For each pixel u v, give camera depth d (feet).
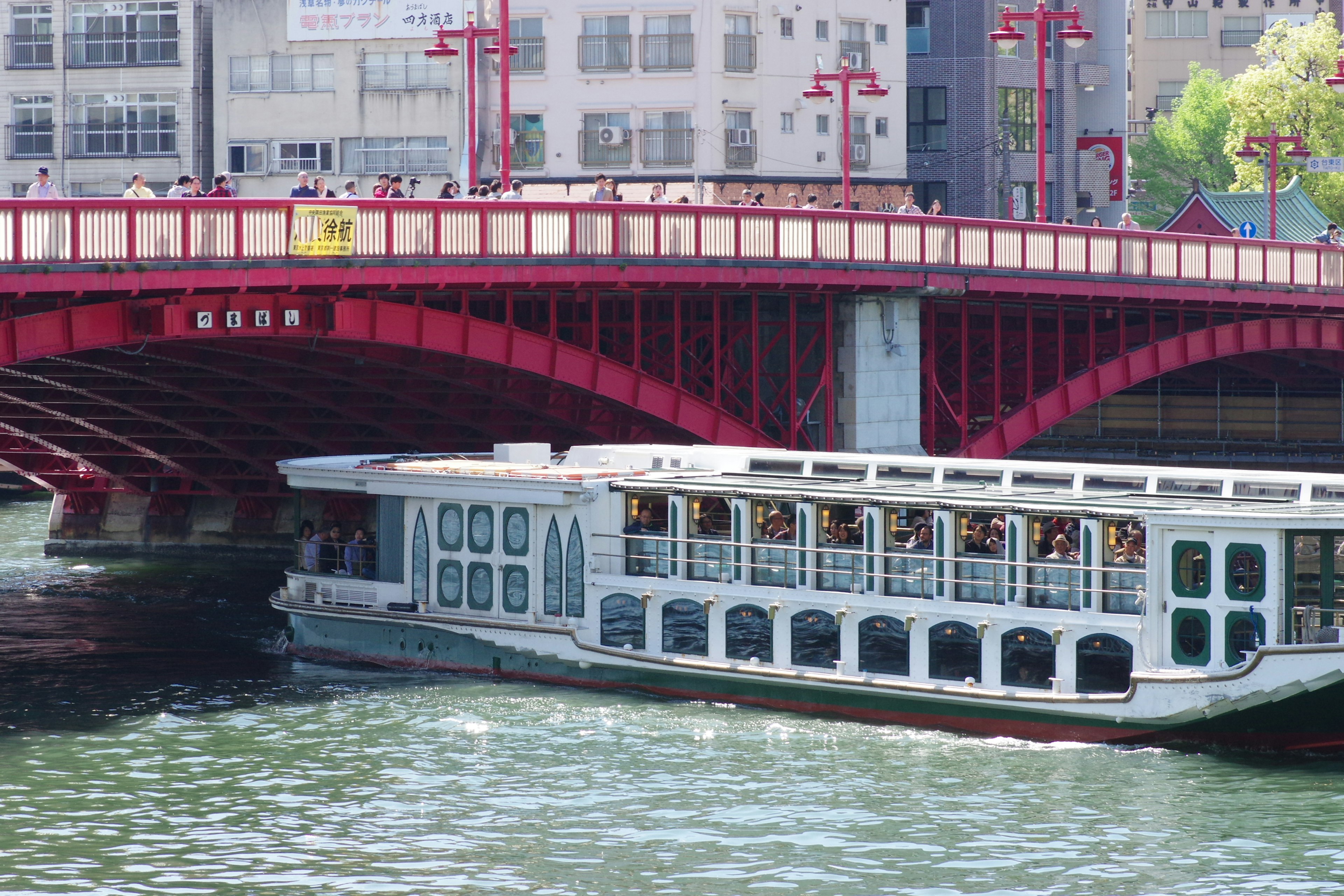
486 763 164.35
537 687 197.26
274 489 314.76
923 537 179.83
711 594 188.34
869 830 144.87
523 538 200.23
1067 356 305.32
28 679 202.80
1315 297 322.55
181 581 286.66
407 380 239.09
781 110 428.97
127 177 442.50
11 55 444.96
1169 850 139.33
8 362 176.65
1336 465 394.52
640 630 192.85
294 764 164.66
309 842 142.51
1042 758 165.68
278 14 435.12
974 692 173.37
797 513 184.24
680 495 190.29
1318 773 159.94
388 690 195.83
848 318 253.65
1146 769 161.38
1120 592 167.53
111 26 441.68
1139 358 295.69
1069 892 130.72
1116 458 408.87
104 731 177.27
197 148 440.45
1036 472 188.03
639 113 420.36
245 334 195.83
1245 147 500.74
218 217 188.65
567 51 423.64
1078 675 170.40
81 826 146.51
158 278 182.60
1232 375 400.88
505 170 253.65
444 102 427.33
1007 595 173.88
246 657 218.18
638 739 173.06
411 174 430.61
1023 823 146.10
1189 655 165.68
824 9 436.76
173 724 180.04
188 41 438.81
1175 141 631.15
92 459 320.70
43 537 348.38
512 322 220.43
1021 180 486.38
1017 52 495.41
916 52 474.90
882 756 166.81
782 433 248.93
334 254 197.98
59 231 175.94
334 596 213.87
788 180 428.15
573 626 196.44
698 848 140.87
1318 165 410.52
